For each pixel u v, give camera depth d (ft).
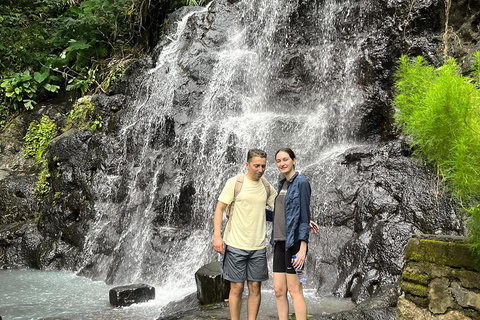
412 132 11.39
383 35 27.25
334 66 29.55
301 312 12.91
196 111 31.91
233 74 33.58
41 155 38.11
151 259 25.72
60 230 31.27
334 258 20.53
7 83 41.63
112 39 42.98
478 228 10.22
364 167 22.79
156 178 29.25
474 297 10.64
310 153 27.68
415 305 11.98
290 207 12.91
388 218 20.45
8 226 33.04
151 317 18.57
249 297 13.75
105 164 31.94
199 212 27.35
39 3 48.26
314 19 32.24
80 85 40.29
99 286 24.90
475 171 9.77
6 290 23.89
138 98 35.24
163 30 39.40
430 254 11.71
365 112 26.58
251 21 35.09
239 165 27.73
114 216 29.40
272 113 31.60
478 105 10.43
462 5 25.34
